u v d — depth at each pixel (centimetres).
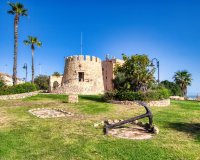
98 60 5128
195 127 1561
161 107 2586
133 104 2666
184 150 1075
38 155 991
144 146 1117
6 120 1670
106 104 2670
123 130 1435
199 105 2944
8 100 2955
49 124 1552
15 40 4134
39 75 7956
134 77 3212
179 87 6147
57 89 4675
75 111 2142
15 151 1030
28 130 1384
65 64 5156
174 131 1434
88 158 963
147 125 1520
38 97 3375
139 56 3203
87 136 1278
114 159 958
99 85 5003
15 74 4078
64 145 1122
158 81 3575
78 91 4522
